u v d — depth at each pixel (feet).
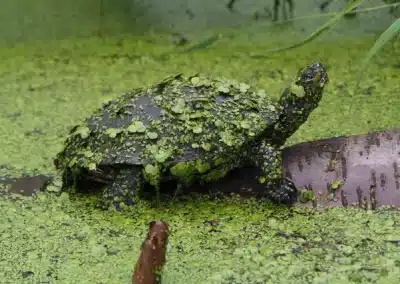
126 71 4.92
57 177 3.99
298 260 3.62
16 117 4.47
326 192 3.81
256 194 3.85
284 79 4.79
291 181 3.81
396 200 3.78
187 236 3.71
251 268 3.59
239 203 3.84
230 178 3.88
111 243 3.70
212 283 3.55
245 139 3.76
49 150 4.20
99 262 3.64
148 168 3.71
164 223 3.40
